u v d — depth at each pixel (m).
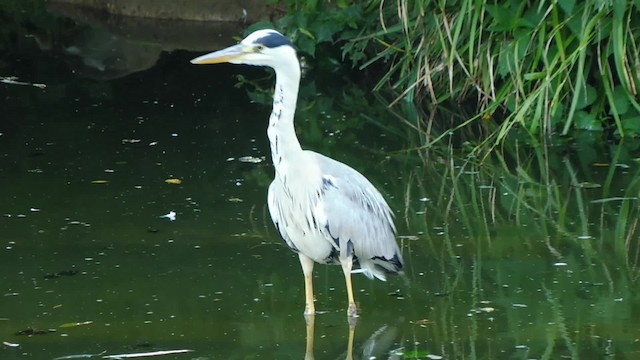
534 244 10.75
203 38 21.12
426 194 12.41
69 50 20.11
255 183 12.51
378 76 18.20
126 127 15.05
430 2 15.96
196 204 11.73
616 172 13.11
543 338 8.46
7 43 20.53
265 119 15.62
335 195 8.72
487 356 8.13
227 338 8.48
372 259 9.09
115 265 9.99
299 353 8.24
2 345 8.25
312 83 18.06
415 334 8.60
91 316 8.86
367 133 15.08
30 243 10.50
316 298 9.41
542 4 13.82
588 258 10.33
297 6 18.53
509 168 13.44
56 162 13.27
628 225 11.25
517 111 14.35
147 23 22.23
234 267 10.02
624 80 14.08
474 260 10.31
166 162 13.34
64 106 16.22
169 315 8.92
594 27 14.22
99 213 11.38
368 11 17.66
